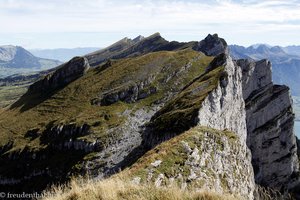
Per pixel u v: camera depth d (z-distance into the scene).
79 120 113.38
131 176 29.17
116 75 145.50
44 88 167.75
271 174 142.88
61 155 101.44
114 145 95.00
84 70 166.12
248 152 71.56
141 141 89.44
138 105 121.88
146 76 135.88
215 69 110.00
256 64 145.75
